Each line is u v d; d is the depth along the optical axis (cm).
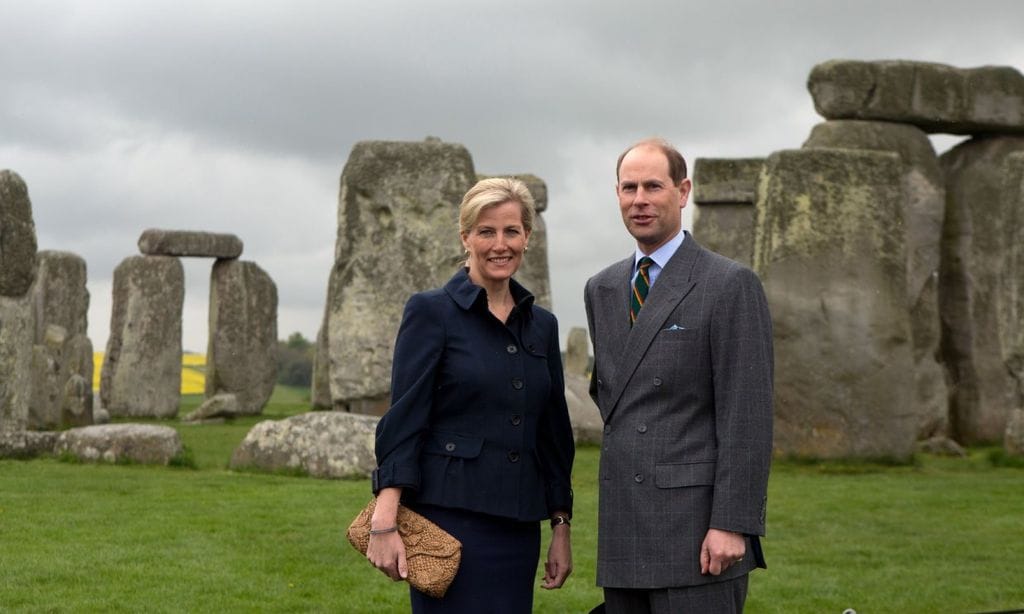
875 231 1544
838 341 1521
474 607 478
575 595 784
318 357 2739
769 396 474
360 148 1770
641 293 495
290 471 1238
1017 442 1537
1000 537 982
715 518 466
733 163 2409
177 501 1048
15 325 1451
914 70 1895
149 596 746
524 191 496
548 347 506
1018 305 1565
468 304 489
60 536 896
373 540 476
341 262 1761
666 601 475
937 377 1881
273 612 726
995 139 1970
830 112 1903
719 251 2419
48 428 2069
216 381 2897
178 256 2906
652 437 481
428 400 485
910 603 775
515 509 486
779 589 806
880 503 1139
